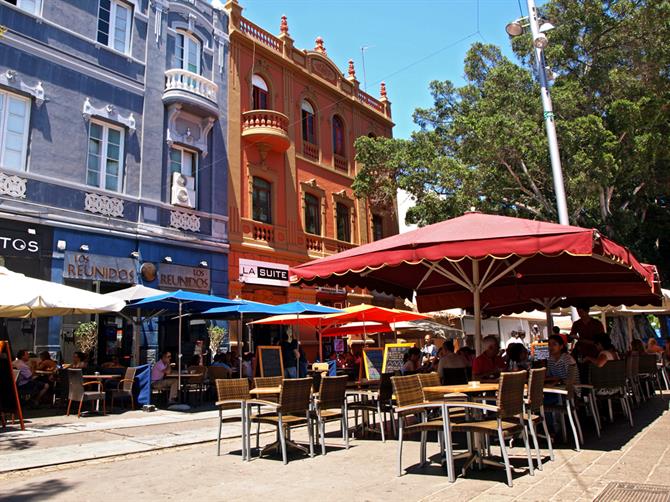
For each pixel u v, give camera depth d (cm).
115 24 1587
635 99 1861
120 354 1530
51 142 1379
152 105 1638
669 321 2738
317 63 2406
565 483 492
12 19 1338
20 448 755
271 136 1948
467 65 2161
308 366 1884
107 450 736
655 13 1781
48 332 1334
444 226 701
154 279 1554
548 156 1656
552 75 1520
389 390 823
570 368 709
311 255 2153
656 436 718
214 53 1881
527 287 1048
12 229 1278
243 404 677
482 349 854
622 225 1911
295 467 616
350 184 2478
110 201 1482
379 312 1227
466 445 733
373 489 502
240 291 1833
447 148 2114
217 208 1792
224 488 525
